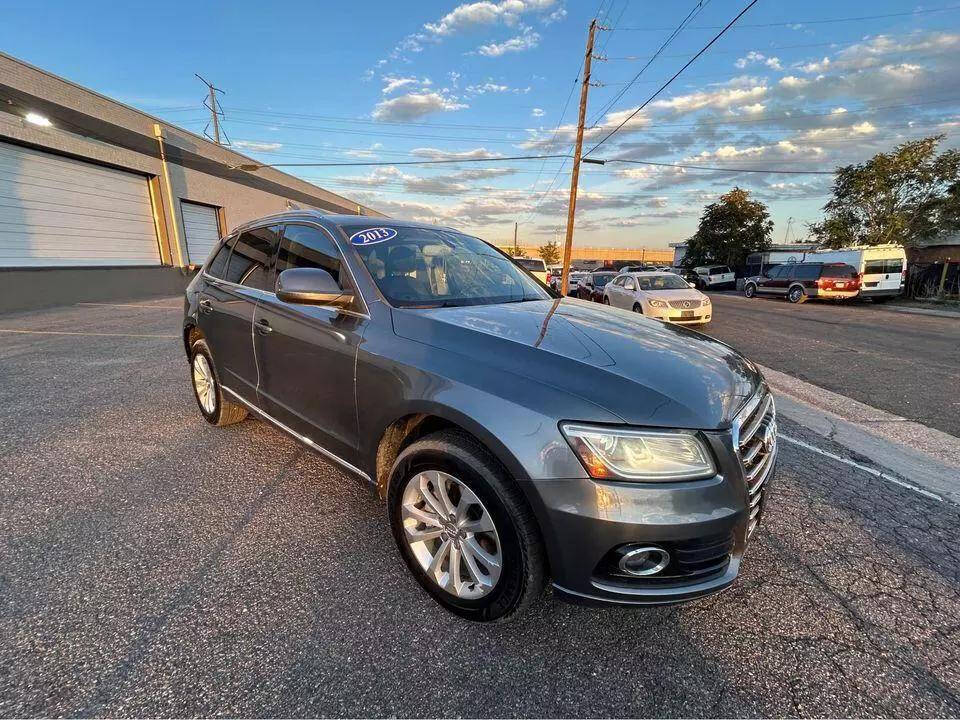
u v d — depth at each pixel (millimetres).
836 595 2242
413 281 2643
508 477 1797
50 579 2170
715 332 10953
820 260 20266
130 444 3648
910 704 1694
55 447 3586
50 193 13219
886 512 2982
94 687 1647
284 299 2395
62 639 1843
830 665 1850
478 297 2783
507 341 2055
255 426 4051
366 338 2297
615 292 13852
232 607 2041
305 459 3422
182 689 1654
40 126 12664
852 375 6680
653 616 2070
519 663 1811
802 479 3410
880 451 3932
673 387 1853
